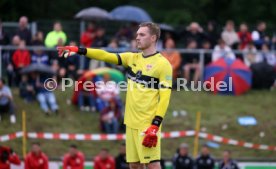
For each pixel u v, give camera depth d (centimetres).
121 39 5984
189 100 5878
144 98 2311
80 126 5400
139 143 2319
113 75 5278
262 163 5169
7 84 5681
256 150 5453
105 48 5578
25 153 5047
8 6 7681
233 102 5938
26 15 7862
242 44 6212
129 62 2362
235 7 8425
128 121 2345
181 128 5541
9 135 5119
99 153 5022
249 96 6056
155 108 2312
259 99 6022
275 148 5469
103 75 5259
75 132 5319
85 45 5694
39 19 7969
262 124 5709
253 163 5153
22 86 5509
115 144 5303
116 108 5319
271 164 5178
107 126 5294
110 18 6181
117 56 2366
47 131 5294
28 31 5694
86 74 5191
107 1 8462
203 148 4809
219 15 8481
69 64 5478
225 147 5425
